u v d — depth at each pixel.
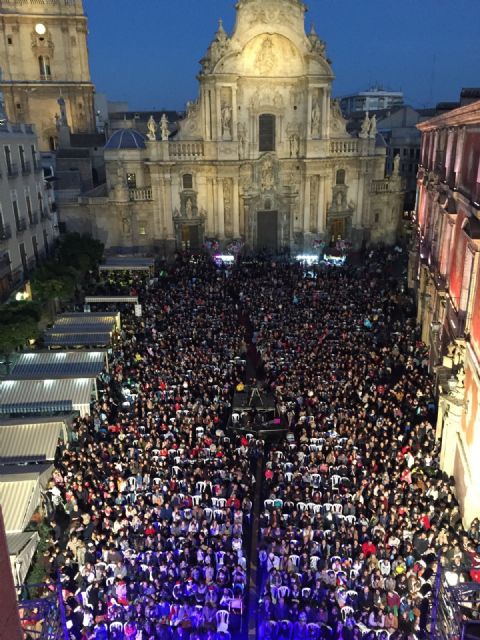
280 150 64.50
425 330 38.97
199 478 24.78
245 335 41.84
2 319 33.59
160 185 61.31
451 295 30.59
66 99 74.81
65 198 60.94
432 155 42.31
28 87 73.12
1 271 38.78
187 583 19.06
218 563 20.23
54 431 25.61
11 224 42.16
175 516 22.48
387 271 57.94
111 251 62.47
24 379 30.42
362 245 69.44
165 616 18.34
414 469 24.66
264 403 31.19
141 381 33.03
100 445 26.55
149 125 59.59
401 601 18.12
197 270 57.34
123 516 22.52
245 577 19.86
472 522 21.34
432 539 20.28
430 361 34.94
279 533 21.66
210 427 28.45
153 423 28.30
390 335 40.47
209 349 36.75
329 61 60.97
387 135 82.06
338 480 24.58
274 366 34.69
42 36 71.88
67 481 24.25
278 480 24.81
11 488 21.22
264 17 57.84
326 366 33.94
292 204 66.44
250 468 26.83
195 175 63.09
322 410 29.59
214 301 46.72
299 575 19.52
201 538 21.22
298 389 31.89
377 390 31.50
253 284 51.06
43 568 20.12
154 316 43.56
